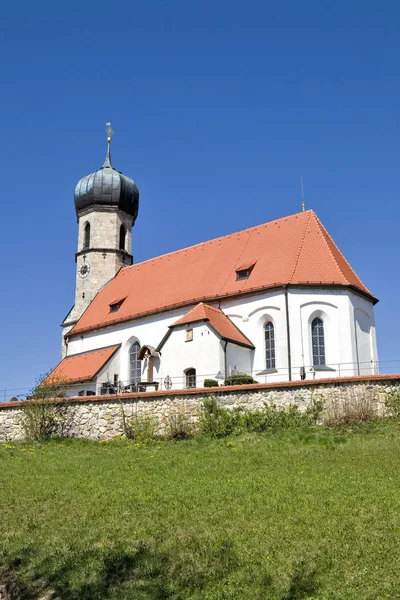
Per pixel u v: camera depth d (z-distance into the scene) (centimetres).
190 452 2481
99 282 6094
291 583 1158
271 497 1634
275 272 4369
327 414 2766
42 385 3428
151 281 5394
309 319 4172
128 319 5047
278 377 4094
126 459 2406
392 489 1638
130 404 3147
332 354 4128
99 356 5134
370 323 4434
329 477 1812
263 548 1304
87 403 3238
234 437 2748
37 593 1254
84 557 1348
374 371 4334
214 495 1692
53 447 2906
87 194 6312
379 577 1150
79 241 6356
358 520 1416
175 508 1603
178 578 1229
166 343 4322
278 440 2552
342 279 4206
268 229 4912
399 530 1345
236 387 2961
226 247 5059
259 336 4278
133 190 6444
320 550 1271
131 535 1444
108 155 6694
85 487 1891
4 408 3409
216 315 4331
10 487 1944
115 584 1238
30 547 1426
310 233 4594
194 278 4950
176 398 3055
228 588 1170
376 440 2362
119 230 6325
